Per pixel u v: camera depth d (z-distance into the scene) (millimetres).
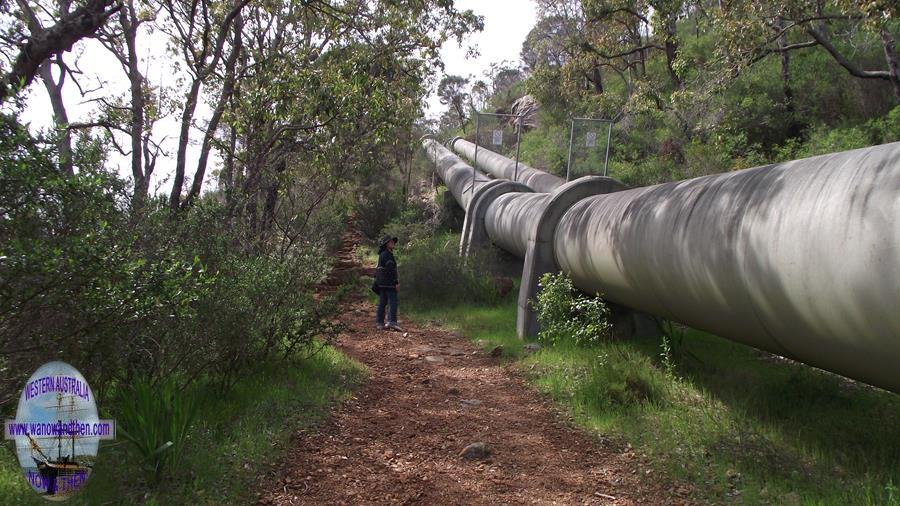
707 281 4367
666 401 5121
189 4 9609
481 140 31656
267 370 5695
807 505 3297
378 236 19172
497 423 5062
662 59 26484
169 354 4527
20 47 5379
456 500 3600
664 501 3561
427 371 6898
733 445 4145
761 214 3766
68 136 3816
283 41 9891
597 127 19797
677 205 4914
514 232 10805
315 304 6500
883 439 4117
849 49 18328
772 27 12023
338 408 5176
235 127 8750
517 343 7902
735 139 16922
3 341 3145
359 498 3553
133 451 3658
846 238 3014
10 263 2812
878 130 15664
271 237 8297
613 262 6020
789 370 5816
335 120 8914
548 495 3695
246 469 3715
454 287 11570
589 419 4977
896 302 2752
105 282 3211
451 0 9852
